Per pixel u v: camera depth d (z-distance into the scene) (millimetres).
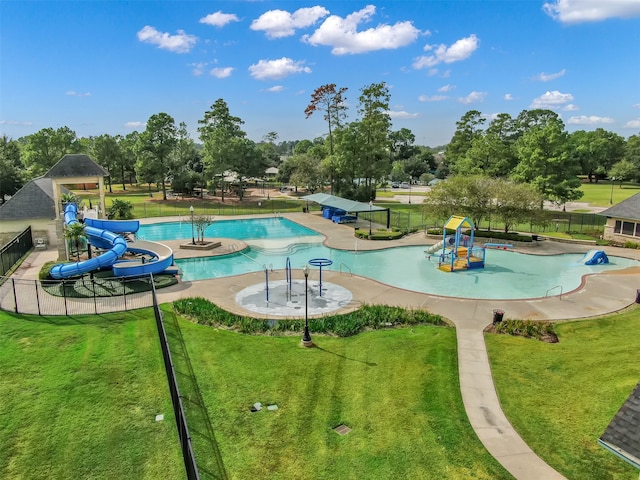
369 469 10586
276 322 20266
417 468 10641
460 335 18875
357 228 47031
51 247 35656
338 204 48281
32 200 35844
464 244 34469
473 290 26328
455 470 10594
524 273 30125
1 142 79250
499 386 14539
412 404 13398
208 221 37969
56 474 10281
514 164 70750
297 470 10508
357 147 62781
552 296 24531
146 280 26141
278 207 64688
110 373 14992
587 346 17766
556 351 17266
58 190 38625
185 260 33312
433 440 11695
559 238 40031
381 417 12711
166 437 11641
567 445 11578
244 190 87875
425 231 43812
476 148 69125
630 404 8438
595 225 47375
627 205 38438
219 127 80875
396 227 46812
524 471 10602
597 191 91188
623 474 10500
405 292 25312
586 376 15219
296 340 18172
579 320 20797
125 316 20500
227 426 12180
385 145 63562
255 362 16031
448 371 15516
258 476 10281
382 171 64875
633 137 129875
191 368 15484
